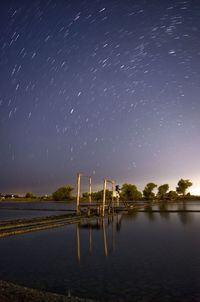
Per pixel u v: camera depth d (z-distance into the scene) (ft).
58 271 46.78
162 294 35.96
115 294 36.09
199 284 39.73
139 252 61.05
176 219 136.36
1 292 34.45
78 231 97.30
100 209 159.63
